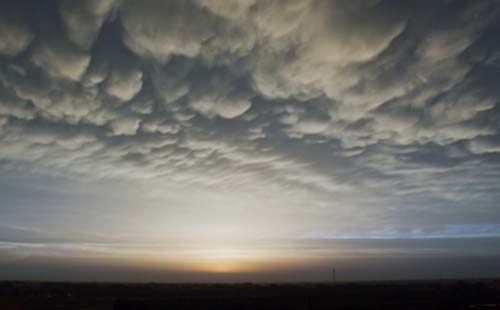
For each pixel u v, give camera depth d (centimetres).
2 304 2636
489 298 2814
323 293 3100
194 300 2325
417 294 3055
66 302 2762
